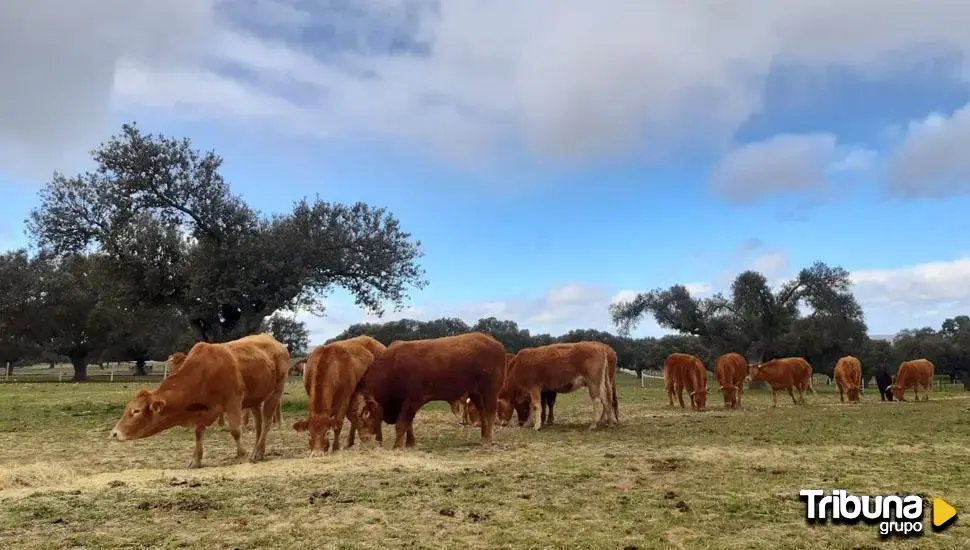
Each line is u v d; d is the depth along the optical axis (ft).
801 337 151.64
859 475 26.71
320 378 33.81
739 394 70.28
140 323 182.70
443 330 237.25
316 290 82.48
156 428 29.45
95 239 83.66
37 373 238.89
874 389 147.02
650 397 90.48
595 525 18.99
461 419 55.98
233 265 76.64
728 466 29.01
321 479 25.66
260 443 33.73
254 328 79.77
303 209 79.10
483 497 22.43
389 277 83.76
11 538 17.40
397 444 35.60
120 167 76.13
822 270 150.92
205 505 21.02
